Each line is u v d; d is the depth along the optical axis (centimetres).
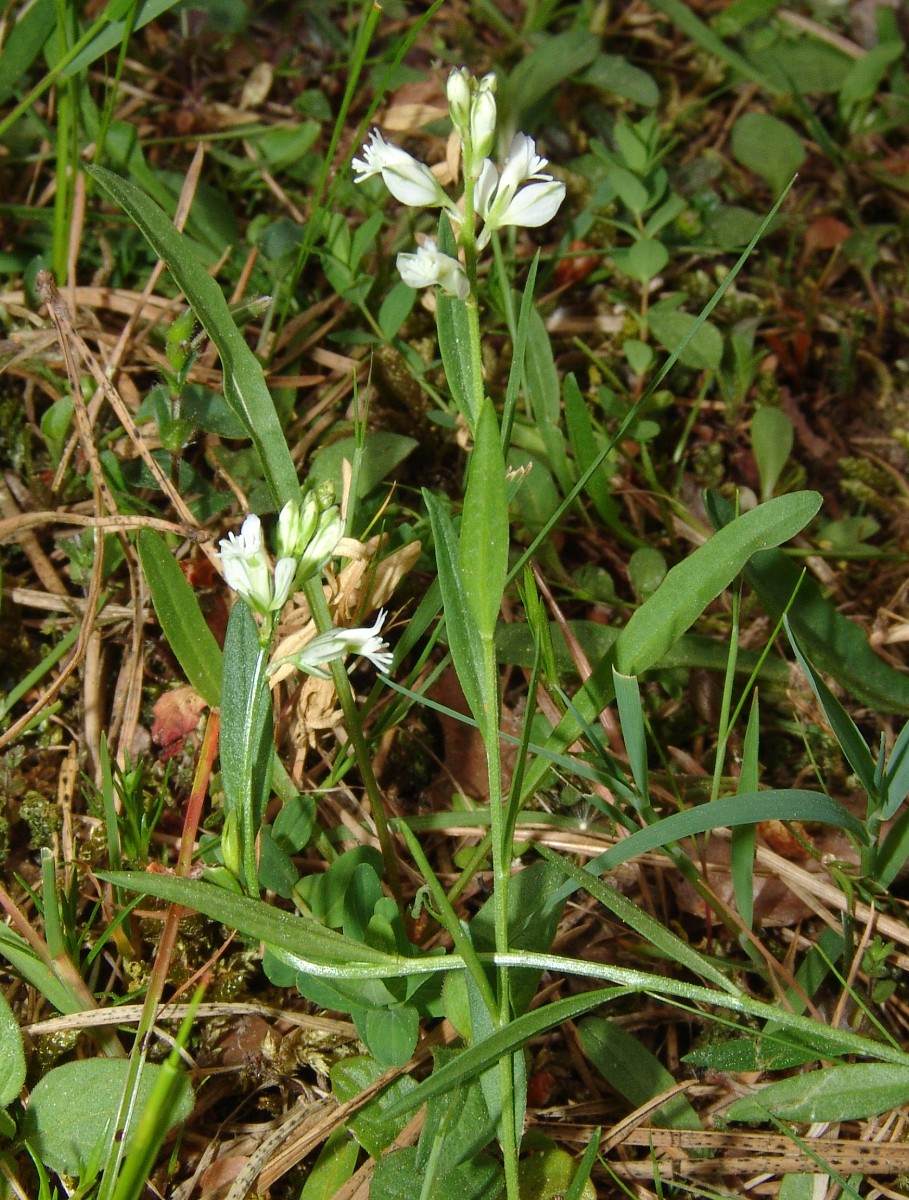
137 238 16
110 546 14
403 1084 11
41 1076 11
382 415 15
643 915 10
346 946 10
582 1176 9
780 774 14
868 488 16
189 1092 10
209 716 12
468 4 21
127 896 12
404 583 14
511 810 10
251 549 10
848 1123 11
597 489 14
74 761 13
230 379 12
